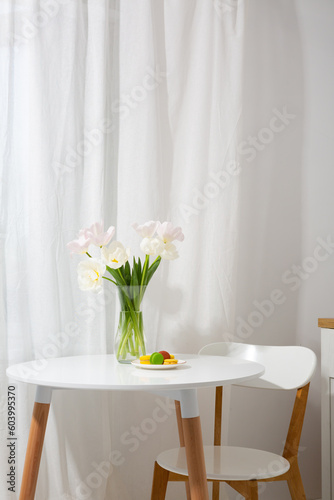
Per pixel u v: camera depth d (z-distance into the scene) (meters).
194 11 2.27
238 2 2.33
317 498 2.55
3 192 1.91
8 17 1.92
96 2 2.07
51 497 1.95
